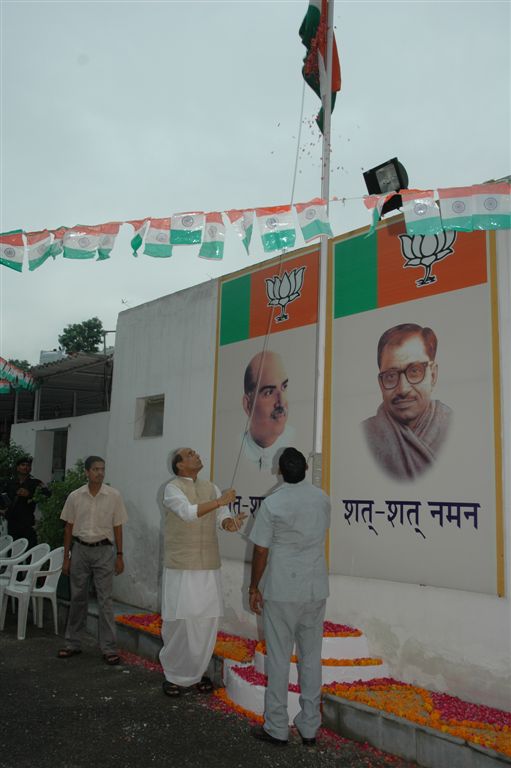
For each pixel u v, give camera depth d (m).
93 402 14.57
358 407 5.42
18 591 6.91
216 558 5.14
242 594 6.28
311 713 4.11
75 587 6.07
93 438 10.23
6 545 9.09
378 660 4.87
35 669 5.68
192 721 4.47
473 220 4.07
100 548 6.05
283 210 4.41
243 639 6.07
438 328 4.93
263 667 4.82
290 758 3.91
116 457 8.60
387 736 3.99
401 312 5.21
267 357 6.48
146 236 4.63
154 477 7.83
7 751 3.92
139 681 5.37
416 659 4.71
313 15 6.01
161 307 8.17
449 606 4.57
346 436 5.48
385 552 5.03
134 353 8.59
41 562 7.05
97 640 6.83
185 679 4.99
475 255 4.76
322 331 5.58
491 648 4.30
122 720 4.47
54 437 12.31
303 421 5.98
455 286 4.86
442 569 4.64
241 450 6.62
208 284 7.43
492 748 3.50
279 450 6.18
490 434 4.49
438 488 4.75
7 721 4.41
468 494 4.56
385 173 5.14
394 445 5.10
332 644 4.89
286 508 4.24
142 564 7.79
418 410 4.97
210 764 3.81
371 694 4.43
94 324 32.22
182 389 7.62
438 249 5.01
